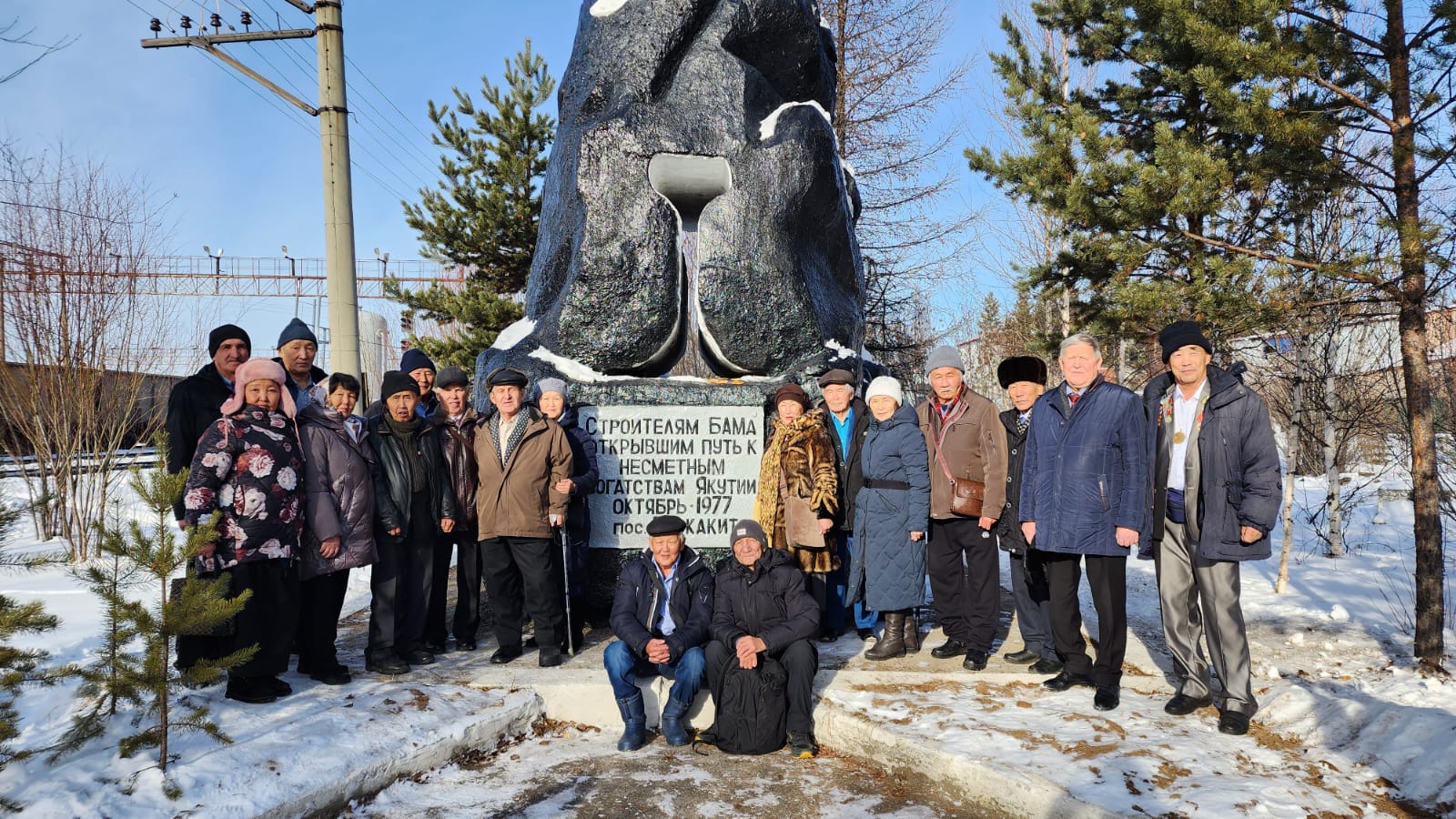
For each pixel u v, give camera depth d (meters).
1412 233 5.04
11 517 3.28
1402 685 4.35
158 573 3.40
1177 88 7.30
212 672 3.42
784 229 6.35
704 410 5.95
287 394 4.25
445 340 16.02
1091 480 4.19
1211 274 6.41
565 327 6.24
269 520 4.01
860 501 5.14
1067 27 8.01
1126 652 5.10
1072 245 7.78
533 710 4.42
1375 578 7.99
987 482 4.79
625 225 6.22
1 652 3.21
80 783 3.20
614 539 5.87
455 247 14.44
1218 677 3.96
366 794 3.57
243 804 3.20
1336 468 9.62
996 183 7.89
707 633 4.38
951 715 4.03
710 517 5.95
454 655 5.20
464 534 5.31
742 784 3.77
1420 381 5.25
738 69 6.55
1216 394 3.96
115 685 3.25
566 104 6.91
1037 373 4.92
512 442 4.90
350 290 9.69
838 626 5.69
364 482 4.54
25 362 10.18
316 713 3.95
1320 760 3.59
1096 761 3.45
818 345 6.39
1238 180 6.31
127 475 11.56
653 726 4.48
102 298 10.55
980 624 4.82
